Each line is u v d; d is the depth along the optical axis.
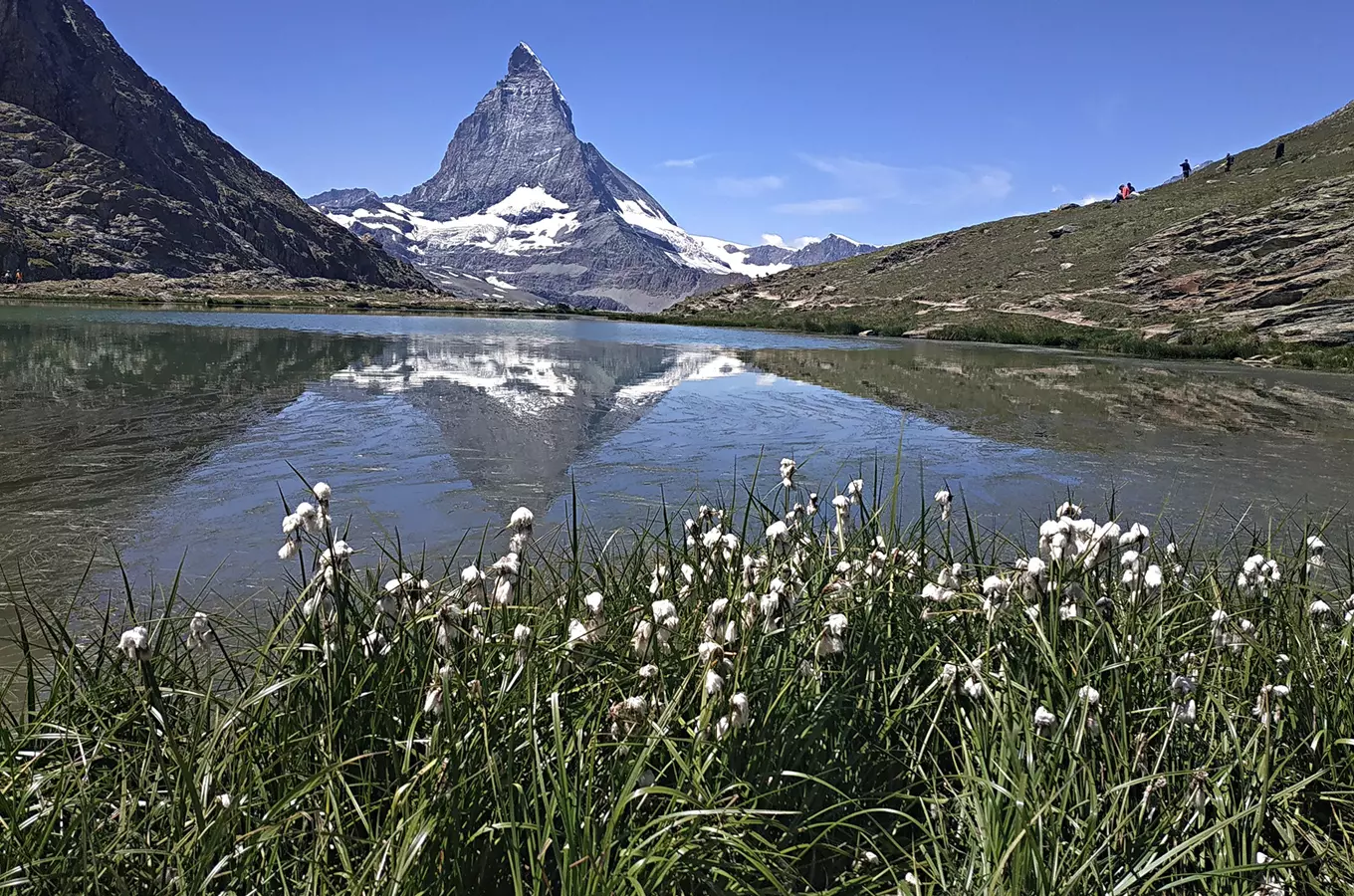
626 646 3.75
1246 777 2.97
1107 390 20.02
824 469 11.02
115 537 7.54
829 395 18.47
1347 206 39.31
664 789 2.47
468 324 48.81
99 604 5.92
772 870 2.73
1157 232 49.44
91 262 106.56
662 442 12.69
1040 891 2.39
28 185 120.12
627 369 23.39
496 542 7.66
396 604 3.52
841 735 3.32
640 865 2.33
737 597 3.60
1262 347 28.39
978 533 8.08
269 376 18.89
